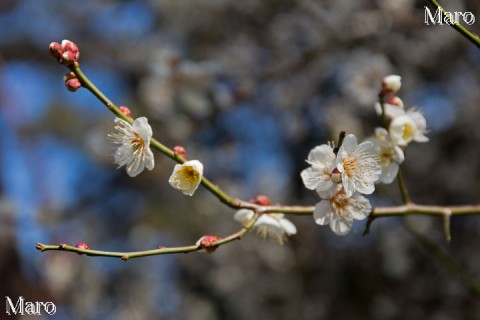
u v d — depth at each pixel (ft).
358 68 4.05
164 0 5.38
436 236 4.29
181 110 4.46
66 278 5.08
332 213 2.35
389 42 4.19
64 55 2.31
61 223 5.19
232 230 5.06
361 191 2.31
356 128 4.30
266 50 4.82
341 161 2.29
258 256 4.91
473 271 4.17
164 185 5.79
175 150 2.37
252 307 4.84
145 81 5.29
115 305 5.50
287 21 4.73
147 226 5.78
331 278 4.61
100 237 5.74
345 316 4.51
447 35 4.13
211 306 5.14
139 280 5.57
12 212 4.44
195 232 5.36
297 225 4.79
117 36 6.37
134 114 5.95
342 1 4.41
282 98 4.65
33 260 4.81
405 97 4.29
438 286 4.25
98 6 6.53
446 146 4.56
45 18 6.52
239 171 5.34
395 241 4.34
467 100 4.41
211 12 5.16
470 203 4.44
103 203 5.95
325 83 4.66
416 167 4.52
